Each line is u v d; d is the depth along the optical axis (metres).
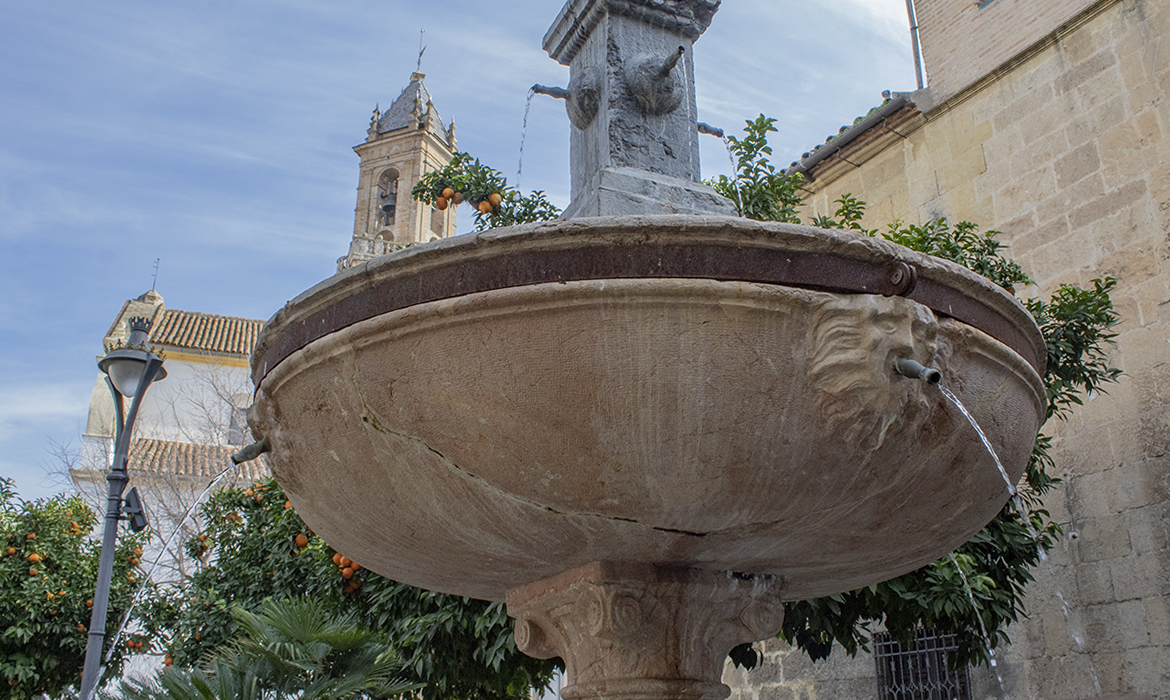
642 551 2.61
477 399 2.12
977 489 2.52
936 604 4.73
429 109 44.84
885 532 2.56
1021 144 8.10
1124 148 7.24
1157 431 6.44
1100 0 7.55
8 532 10.85
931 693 7.25
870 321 2.08
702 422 2.07
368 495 2.46
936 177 8.89
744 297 2.02
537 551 2.58
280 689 4.05
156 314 25.84
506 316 2.07
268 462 2.76
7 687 10.66
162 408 23.39
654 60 3.47
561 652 3.12
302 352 2.35
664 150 3.48
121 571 11.51
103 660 11.05
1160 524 6.27
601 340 2.04
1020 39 8.28
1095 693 6.35
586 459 2.13
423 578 3.09
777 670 8.62
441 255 2.13
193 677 3.58
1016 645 6.86
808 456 2.15
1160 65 7.10
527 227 2.08
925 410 2.17
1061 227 7.61
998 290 2.36
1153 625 6.14
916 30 9.68
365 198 43.25
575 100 3.55
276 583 7.00
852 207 6.16
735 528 2.40
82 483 19.78
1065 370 5.76
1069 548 6.75
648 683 2.81
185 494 19.14
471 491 2.28
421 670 5.20
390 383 2.21
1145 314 6.79
